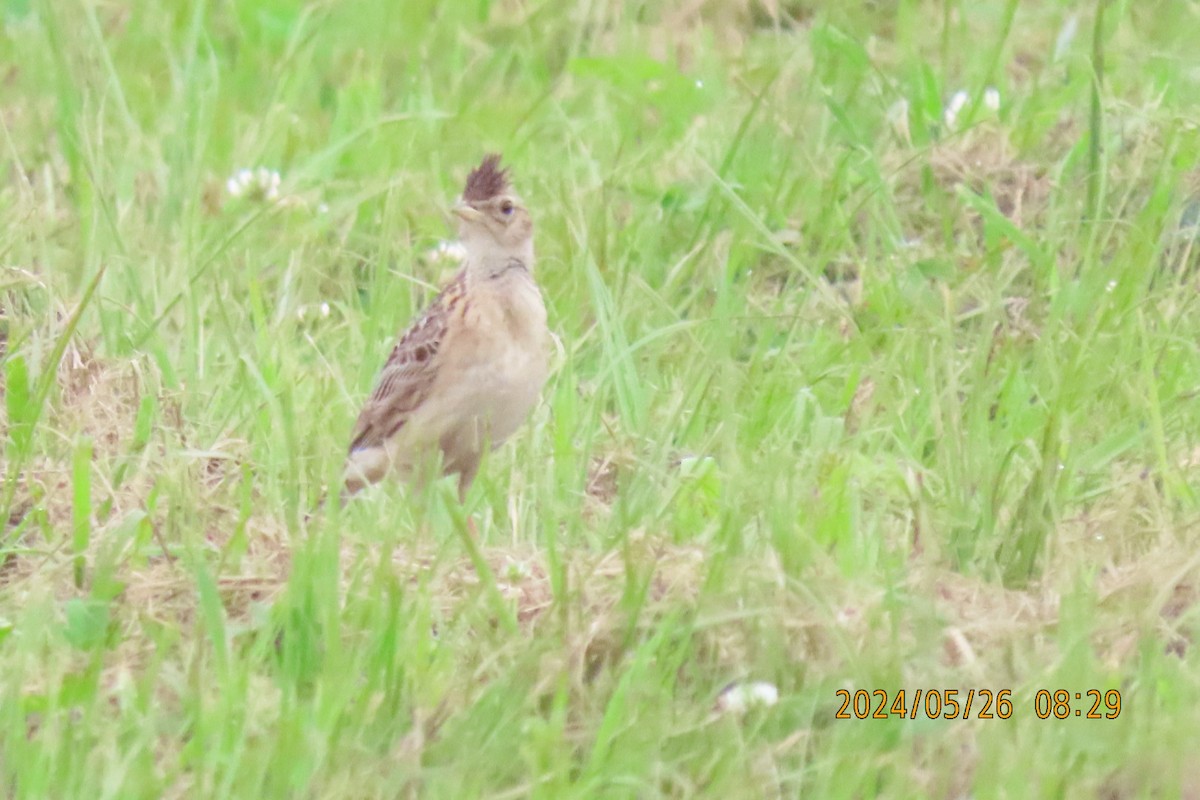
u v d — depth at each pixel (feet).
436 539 35.53
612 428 40.06
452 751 28.14
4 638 31.27
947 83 58.23
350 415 41.11
